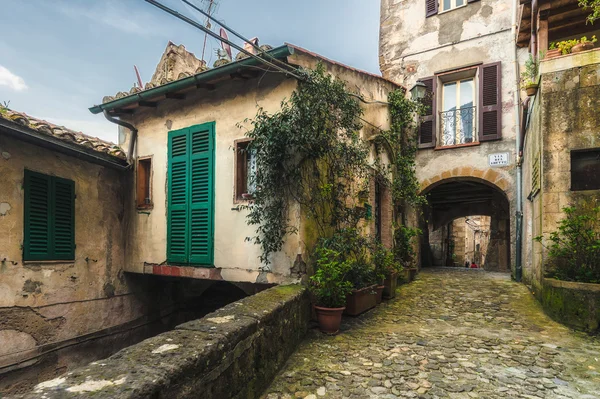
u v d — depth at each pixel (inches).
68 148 207.0
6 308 180.7
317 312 182.4
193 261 227.3
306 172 199.2
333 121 211.3
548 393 117.3
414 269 355.6
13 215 185.8
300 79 191.0
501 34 362.3
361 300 218.7
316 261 201.3
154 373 66.9
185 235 231.6
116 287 245.9
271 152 189.9
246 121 214.7
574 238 192.4
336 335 178.7
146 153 256.1
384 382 126.0
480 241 1021.2
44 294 199.0
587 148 199.9
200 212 227.9
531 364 140.9
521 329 187.0
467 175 369.1
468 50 377.1
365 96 285.7
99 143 249.8
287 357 146.6
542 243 211.2
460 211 605.6
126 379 63.8
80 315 219.5
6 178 183.8
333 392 118.8
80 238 223.5
